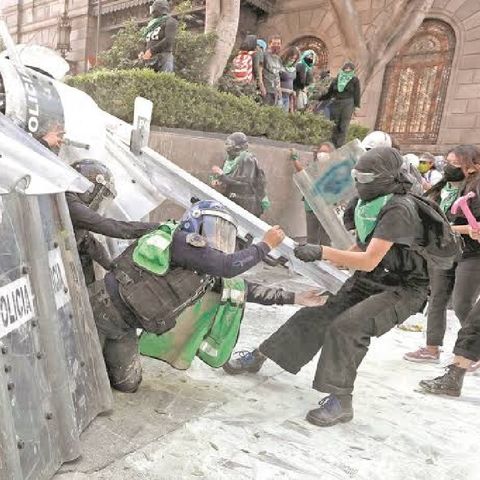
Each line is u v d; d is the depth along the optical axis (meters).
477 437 2.62
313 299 2.85
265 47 8.53
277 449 2.27
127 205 3.04
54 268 2.02
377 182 2.41
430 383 3.18
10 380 1.60
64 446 1.92
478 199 3.27
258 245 2.32
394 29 11.32
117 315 2.38
